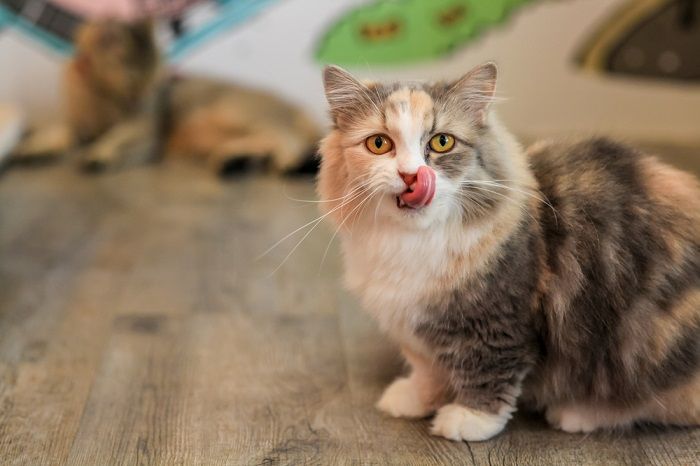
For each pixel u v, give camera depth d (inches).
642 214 28.9
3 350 34.7
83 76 58.7
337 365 34.1
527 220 28.8
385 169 27.7
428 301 28.8
